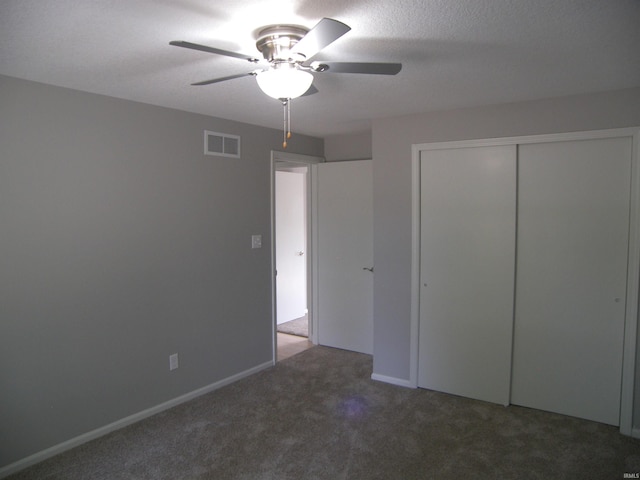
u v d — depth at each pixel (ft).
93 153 9.07
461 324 11.23
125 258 9.71
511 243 10.50
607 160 9.50
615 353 9.66
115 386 9.66
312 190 15.46
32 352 8.32
